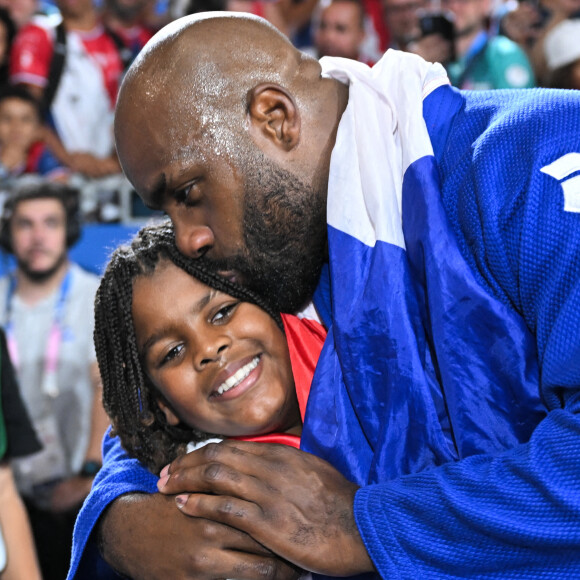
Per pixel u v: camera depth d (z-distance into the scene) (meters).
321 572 1.33
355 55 4.37
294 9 4.59
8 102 3.83
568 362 1.24
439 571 1.27
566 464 1.21
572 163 1.29
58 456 3.33
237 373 1.57
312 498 1.36
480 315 1.36
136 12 4.17
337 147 1.44
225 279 1.54
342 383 1.46
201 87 1.40
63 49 3.99
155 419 1.67
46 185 3.52
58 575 3.21
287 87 1.45
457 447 1.39
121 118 1.43
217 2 4.41
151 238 1.62
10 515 2.70
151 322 1.58
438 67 1.54
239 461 1.40
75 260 3.62
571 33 3.97
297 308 1.59
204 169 1.40
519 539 1.21
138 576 1.46
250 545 1.40
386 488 1.32
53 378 3.38
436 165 1.42
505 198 1.32
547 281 1.27
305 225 1.46
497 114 1.42
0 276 3.51
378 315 1.41
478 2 4.26
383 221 1.41
